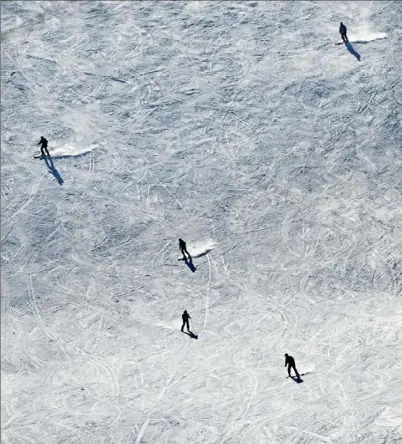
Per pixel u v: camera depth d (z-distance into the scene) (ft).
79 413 252.42
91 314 278.67
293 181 305.73
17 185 307.78
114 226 297.74
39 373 264.52
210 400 251.80
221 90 329.11
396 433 235.81
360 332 267.59
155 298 281.74
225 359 263.29
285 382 254.68
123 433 245.24
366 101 322.14
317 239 291.99
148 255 291.38
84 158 314.14
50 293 283.79
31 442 246.68
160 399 253.85
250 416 245.86
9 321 277.44
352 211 297.53
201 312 276.82
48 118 325.01
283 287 281.54
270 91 327.06
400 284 280.31
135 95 329.93
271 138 315.78
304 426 241.14
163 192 304.91
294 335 268.00
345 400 247.29
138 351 268.41
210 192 304.50
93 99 329.72
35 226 298.35
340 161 309.01
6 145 318.24
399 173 306.14
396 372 254.47
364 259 286.46
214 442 239.91
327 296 278.67
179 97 328.49
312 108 321.52
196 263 288.92
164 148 315.78
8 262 290.76
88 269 288.92
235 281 284.00
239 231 295.28
